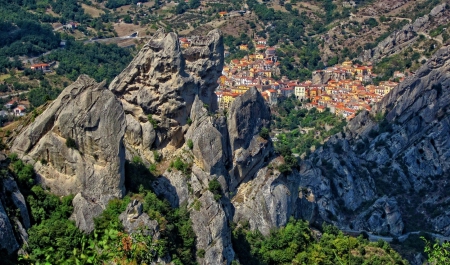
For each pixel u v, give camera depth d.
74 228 95.31
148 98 122.81
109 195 102.31
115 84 124.56
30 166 101.56
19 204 95.19
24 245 91.50
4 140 106.88
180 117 123.88
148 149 121.81
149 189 110.62
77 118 101.94
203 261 111.31
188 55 133.75
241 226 130.38
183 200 116.19
